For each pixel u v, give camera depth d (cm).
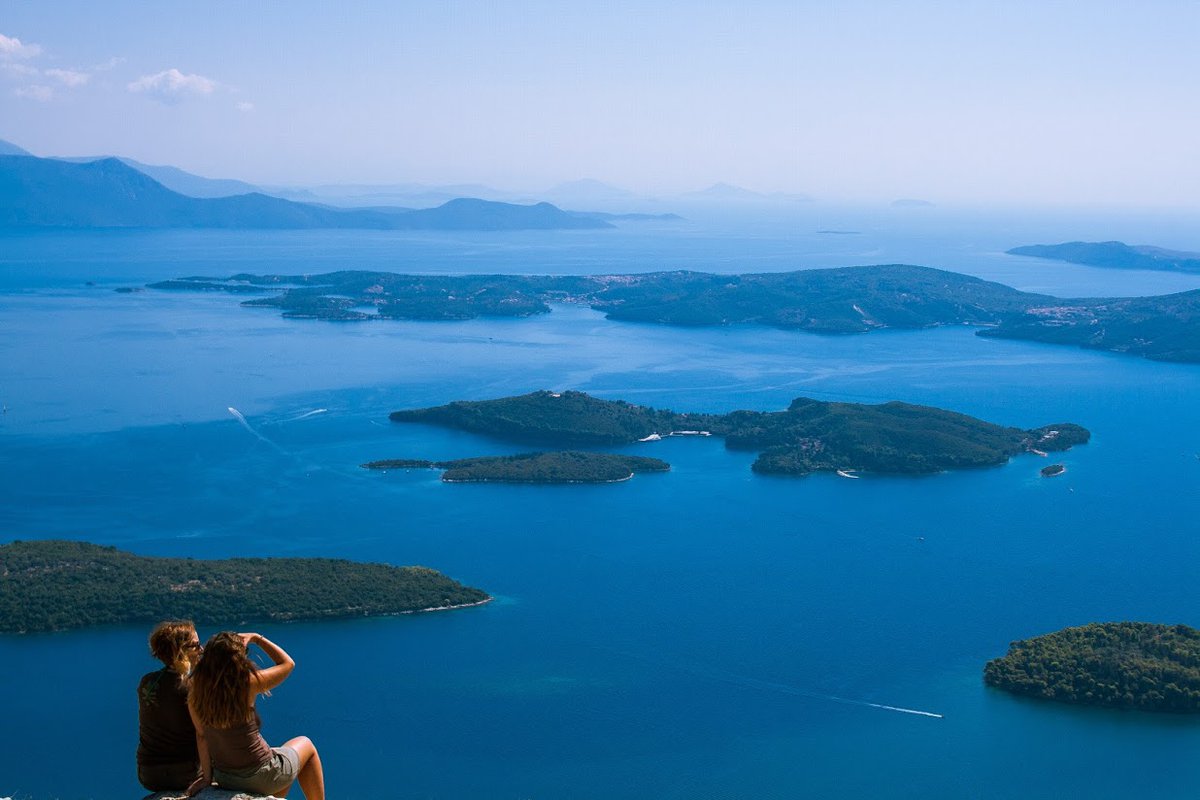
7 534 16825
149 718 1617
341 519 18112
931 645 13275
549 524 18225
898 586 15512
